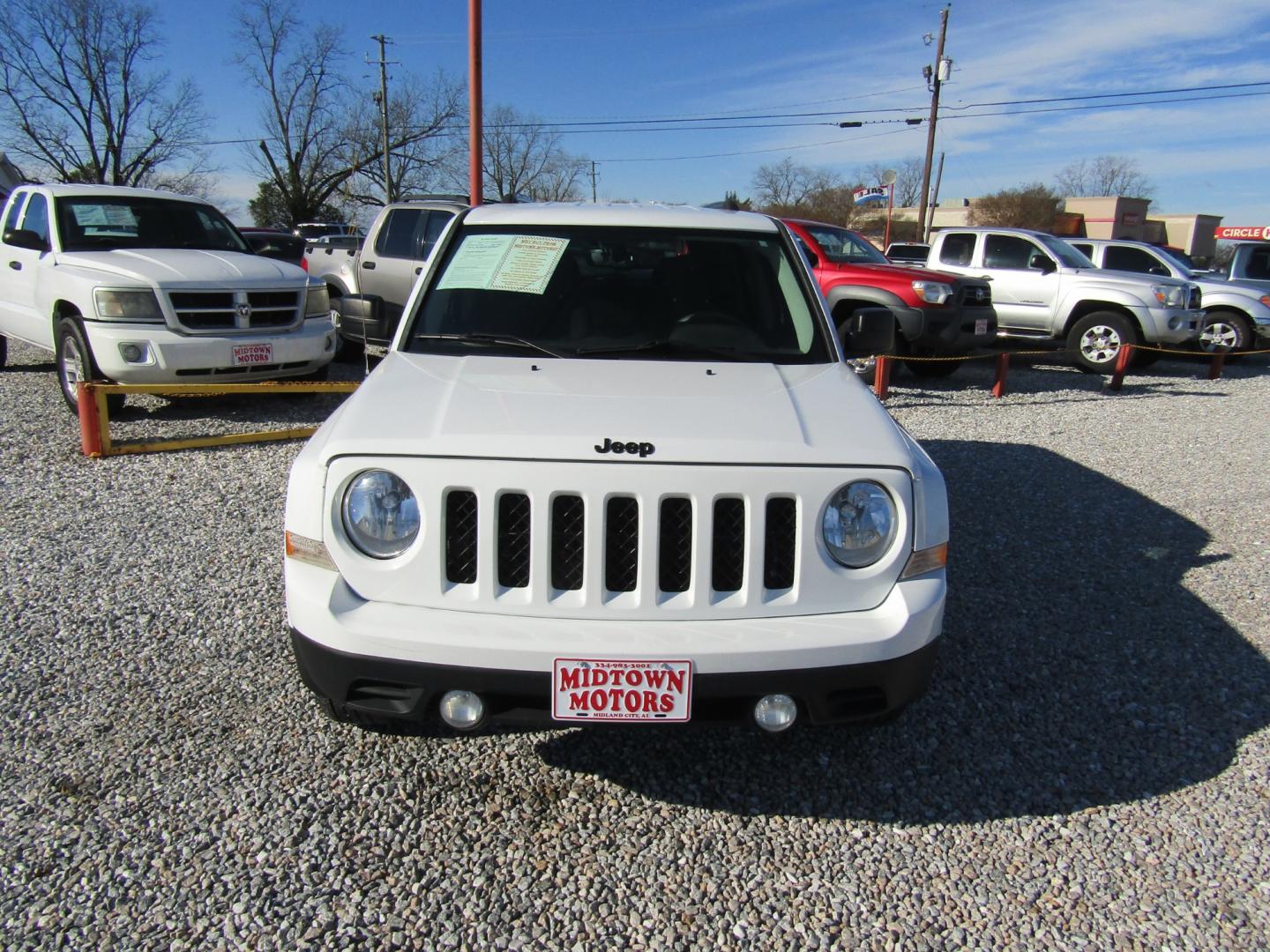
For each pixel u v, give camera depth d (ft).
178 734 10.12
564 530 8.14
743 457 8.13
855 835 8.93
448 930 7.57
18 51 155.84
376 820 8.88
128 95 164.66
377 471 8.22
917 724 10.92
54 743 9.87
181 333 23.30
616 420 8.63
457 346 11.12
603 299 11.70
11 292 27.96
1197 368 45.47
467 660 7.91
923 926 7.78
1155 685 12.02
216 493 18.70
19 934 7.29
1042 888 8.26
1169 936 7.70
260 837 8.54
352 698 8.29
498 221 12.75
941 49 106.42
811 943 7.57
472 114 35.55
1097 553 16.98
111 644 12.11
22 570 14.47
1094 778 9.94
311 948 7.31
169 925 7.46
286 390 23.45
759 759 10.12
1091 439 27.02
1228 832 9.07
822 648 8.01
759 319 11.69
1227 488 21.72
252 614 13.14
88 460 20.89
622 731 10.58
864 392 10.21
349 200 191.21
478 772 9.71
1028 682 12.00
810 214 183.21
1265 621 14.15
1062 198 198.39
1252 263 51.11
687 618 8.13
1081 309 41.16
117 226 26.99
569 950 7.42
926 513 8.58
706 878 8.30
